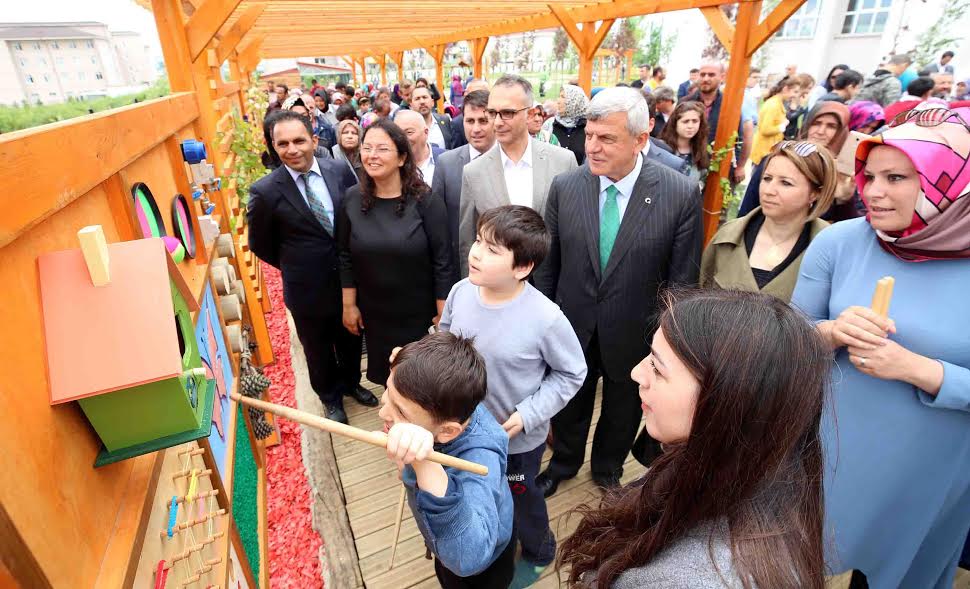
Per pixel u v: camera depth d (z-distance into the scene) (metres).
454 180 2.85
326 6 4.59
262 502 2.10
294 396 3.21
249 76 7.39
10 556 0.51
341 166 2.95
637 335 2.11
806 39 14.28
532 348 1.59
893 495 1.40
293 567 2.05
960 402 1.19
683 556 0.65
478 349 1.62
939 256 1.19
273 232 2.59
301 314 2.68
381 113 5.38
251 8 3.31
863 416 1.38
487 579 1.52
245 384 1.78
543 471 2.51
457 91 12.44
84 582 0.65
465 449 1.24
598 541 0.86
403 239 2.33
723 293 0.71
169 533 0.96
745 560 0.61
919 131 1.15
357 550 2.14
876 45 13.15
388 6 4.85
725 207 4.16
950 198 1.12
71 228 0.80
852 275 1.38
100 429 0.73
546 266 2.32
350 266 2.54
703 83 4.57
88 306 0.69
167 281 0.75
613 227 2.07
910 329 1.24
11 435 0.56
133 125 1.08
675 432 0.71
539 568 1.99
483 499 1.16
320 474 2.52
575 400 2.26
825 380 0.66
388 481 2.53
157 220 1.23
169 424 0.78
